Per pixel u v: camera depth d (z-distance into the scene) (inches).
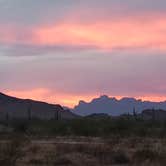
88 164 1156.5
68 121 4045.3
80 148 1418.6
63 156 1213.7
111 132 3415.4
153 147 1531.7
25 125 3823.8
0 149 1087.6
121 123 3550.7
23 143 1344.7
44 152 1346.0
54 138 2775.6
